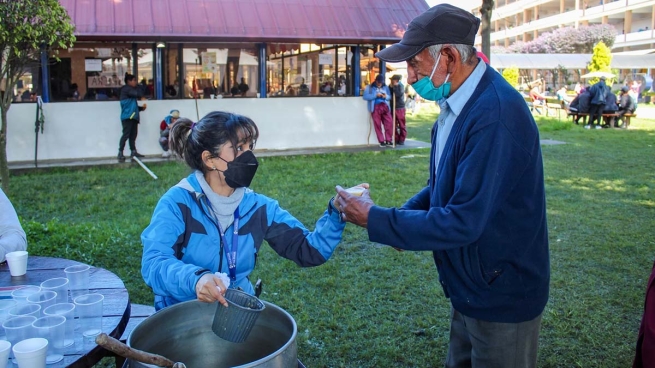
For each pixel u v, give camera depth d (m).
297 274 5.12
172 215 2.24
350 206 2.21
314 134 13.42
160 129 11.84
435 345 3.89
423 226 2.04
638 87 37.59
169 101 12.17
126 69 11.88
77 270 2.43
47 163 11.10
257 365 1.69
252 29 11.90
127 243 5.73
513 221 2.11
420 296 4.66
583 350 3.79
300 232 2.43
